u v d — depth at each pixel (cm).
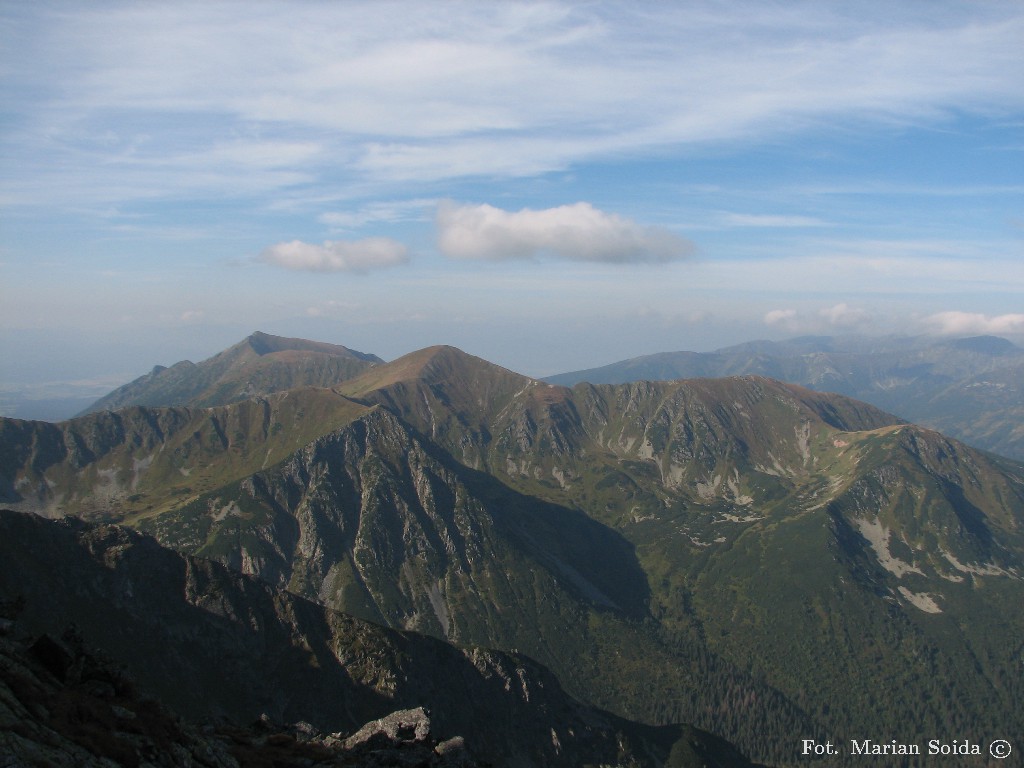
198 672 16312
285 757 7319
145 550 18150
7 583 14962
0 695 4647
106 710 5453
